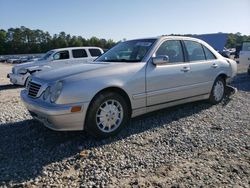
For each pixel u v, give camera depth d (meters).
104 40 113.62
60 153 3.98
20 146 4.24
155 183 3.17
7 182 3.22
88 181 3.23
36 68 11.65
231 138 4.50
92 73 4.34
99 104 4.30
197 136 4.59
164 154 3.92
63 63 12.57
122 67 4.66
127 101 4.71
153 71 4.96
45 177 3.33
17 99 8.35
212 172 3.40
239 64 13.79
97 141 4.39
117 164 3.63
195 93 5.85
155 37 5.50
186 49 5.75
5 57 78.56
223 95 6.82
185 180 3.22
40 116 4.22
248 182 3.16
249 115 5.77
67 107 3.98
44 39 126.19
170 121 5.36
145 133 4.73
